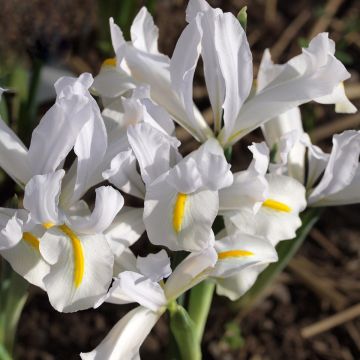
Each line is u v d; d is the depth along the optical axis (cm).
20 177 27
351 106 29
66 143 26
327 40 27
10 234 24
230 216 27
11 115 43
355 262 48
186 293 33
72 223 25
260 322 45
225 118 28
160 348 43
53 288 24
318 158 30
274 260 27
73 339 44
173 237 25
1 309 32
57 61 43
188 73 27
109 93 29
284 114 30
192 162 25
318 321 45
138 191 27
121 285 25
